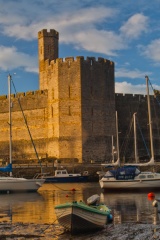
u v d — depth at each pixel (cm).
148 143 9969
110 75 8906
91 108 8562
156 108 10238
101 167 7750
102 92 8719
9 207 4228
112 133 8800
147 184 5578
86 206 2895
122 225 3111
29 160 8881
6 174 7350
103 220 2966
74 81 8544
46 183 7144
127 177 5578
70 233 2917
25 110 9469
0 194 5444
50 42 9850
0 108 9988
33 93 9356
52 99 8856
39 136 9181
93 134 8531
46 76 9250
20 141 9512
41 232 2962
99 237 2791
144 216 3534
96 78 8675
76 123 8475
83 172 7594
